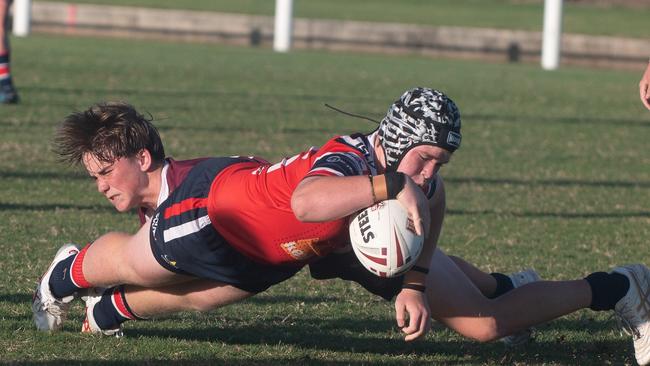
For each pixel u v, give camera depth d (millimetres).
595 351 17297
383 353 16641
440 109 14227
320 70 78750
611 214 31453
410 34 110250
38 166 34219
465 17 128625
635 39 115062
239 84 65688
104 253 16141
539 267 23844
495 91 70625
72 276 16422
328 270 16234
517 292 16578
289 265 15398
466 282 16531
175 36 110062
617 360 16875
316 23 110125
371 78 74375
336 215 13875
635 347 16531
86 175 33031
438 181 15805
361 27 110250
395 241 14258
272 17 112188
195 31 110000
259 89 63469
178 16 109812
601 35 118375
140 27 109688
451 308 16312
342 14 124938
